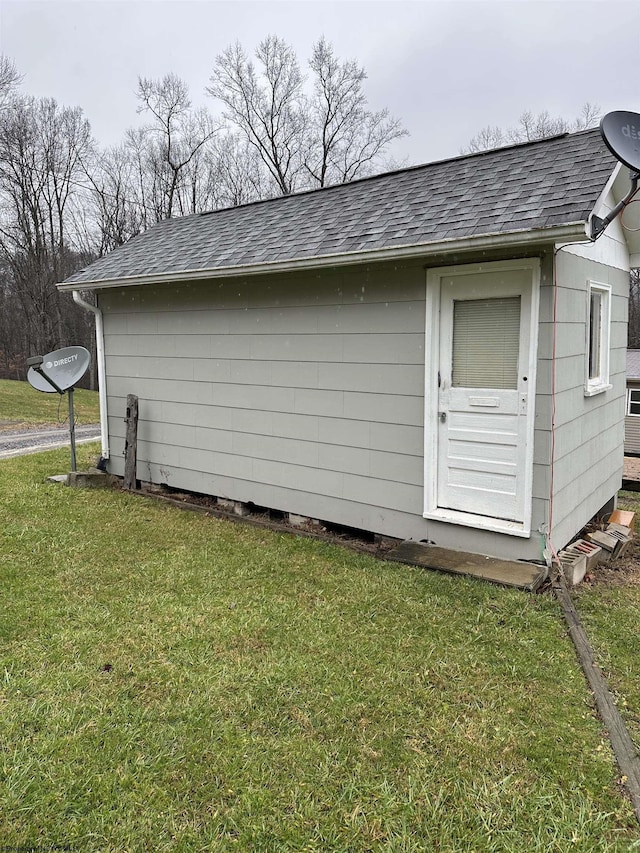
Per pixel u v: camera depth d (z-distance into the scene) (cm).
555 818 199
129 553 460
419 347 442
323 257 436
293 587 393
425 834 194
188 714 254
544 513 400
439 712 257
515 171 441
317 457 518
